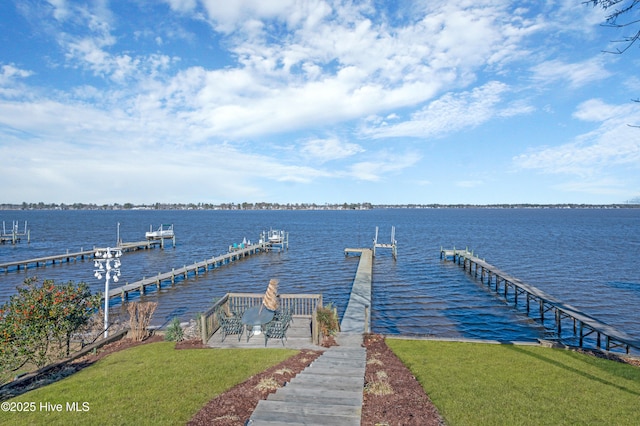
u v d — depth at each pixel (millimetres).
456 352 11344
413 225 108312
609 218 149500
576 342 17828
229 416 6672
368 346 12031
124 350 11523
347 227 102000
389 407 7180
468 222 122750
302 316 14828
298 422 6199
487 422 6734
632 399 7926
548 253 46500
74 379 8789
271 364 9805
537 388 8453
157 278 28984
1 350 9156
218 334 12953
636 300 24766
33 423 6648
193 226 107125
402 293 27438
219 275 34781
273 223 123562
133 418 6730
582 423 6793
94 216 178875
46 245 57500
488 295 26953
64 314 10633
